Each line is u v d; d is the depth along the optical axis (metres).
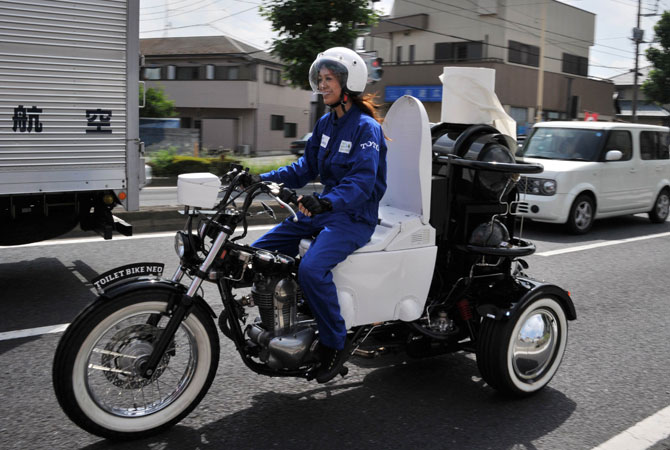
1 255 6.63
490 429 3.20
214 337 3.07
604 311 5.54
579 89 33.97
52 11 5.53
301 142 30.56
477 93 3.69
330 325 3.06
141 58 6.65
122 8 5.89
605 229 10.38
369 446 2.98
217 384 3.63
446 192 3.57
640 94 50.06
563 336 3.70
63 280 5.75
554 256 7.93
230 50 38.41
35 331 4.43
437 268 3.67
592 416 3.40
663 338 4.84
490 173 3.52
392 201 3.63
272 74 39.59
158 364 2.93
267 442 2.98
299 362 3.07
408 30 32.44
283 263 3.07
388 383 3.73
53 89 5.63
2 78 5.37
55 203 5.91
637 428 3.27
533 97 30.61
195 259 3.00
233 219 2.98
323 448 2.94
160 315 2.99
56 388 2.71
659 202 11.16
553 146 10.26
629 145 10.44
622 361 4.30
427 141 3.36
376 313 3.31
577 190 9.45
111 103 5.96
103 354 2.92
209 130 39.25
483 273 3.75
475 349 3.57
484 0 29.34
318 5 17.53
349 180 3.00
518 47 30.09
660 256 8.13
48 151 5.67
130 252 6.91
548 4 31.53
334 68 3.07
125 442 2.92
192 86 38.91
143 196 14.22
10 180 5.51
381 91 32.06
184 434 3.03
